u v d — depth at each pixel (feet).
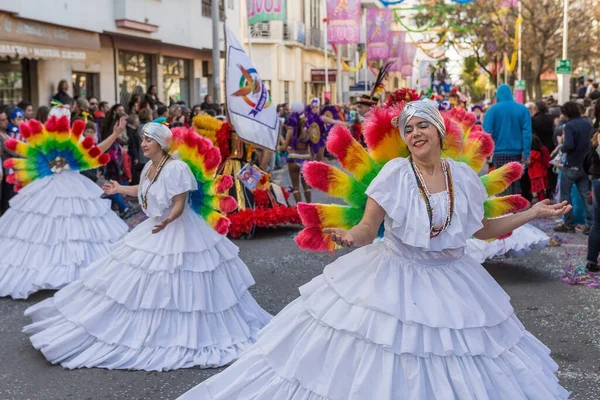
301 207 12.71
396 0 92.32
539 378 11.54
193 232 18.69
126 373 17.35
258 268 28.63
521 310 22.72
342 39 96.68
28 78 55.93
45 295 24.68
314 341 11.45
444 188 11.82
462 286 11.70
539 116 44.04
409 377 10.88
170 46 79.77
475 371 11.03
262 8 70.03
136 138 43.98
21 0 49.29
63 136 25.00
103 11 62.03
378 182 11.64
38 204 24.75
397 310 11.13
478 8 127.34
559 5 127.75
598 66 182.50
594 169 26.73
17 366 17.98
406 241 11.53
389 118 12.66
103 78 67.00
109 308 18.10
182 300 18.06
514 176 13.74
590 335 20.20
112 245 19.03
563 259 29.58
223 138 36.04
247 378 11.87
